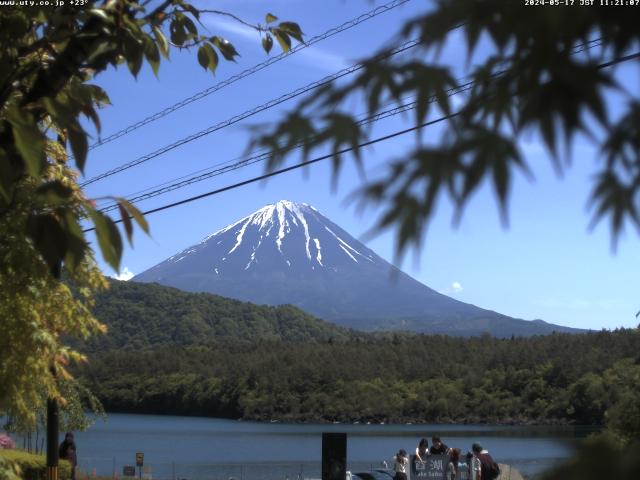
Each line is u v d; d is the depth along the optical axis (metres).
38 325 6.45
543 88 1.22
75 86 4.12
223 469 46.34
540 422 84.94
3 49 3.78
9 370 6.29
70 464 15.73
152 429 92.81
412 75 1.30
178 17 4.65
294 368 110.19
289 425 98.38
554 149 1.20
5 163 2.82
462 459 24.12
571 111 1.19
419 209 1.17
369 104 1.32
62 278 7.73
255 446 71.50
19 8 3.80
